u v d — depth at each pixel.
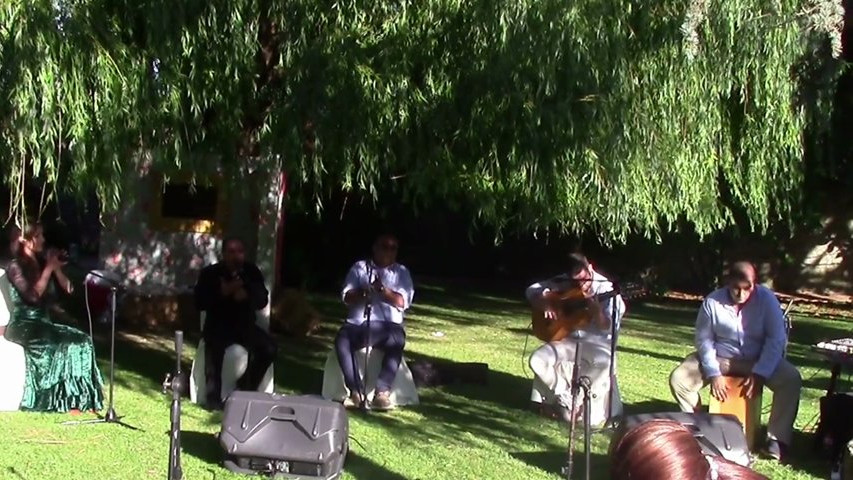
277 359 9.43
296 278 14.88
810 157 10.76
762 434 6.71
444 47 6.24
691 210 7.11
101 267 10.56
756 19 6.78
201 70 6.16
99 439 6.19
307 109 6.18
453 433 6.71
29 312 6.98
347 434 5.71
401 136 6.30
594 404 7.06
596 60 6.12
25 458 5.72
